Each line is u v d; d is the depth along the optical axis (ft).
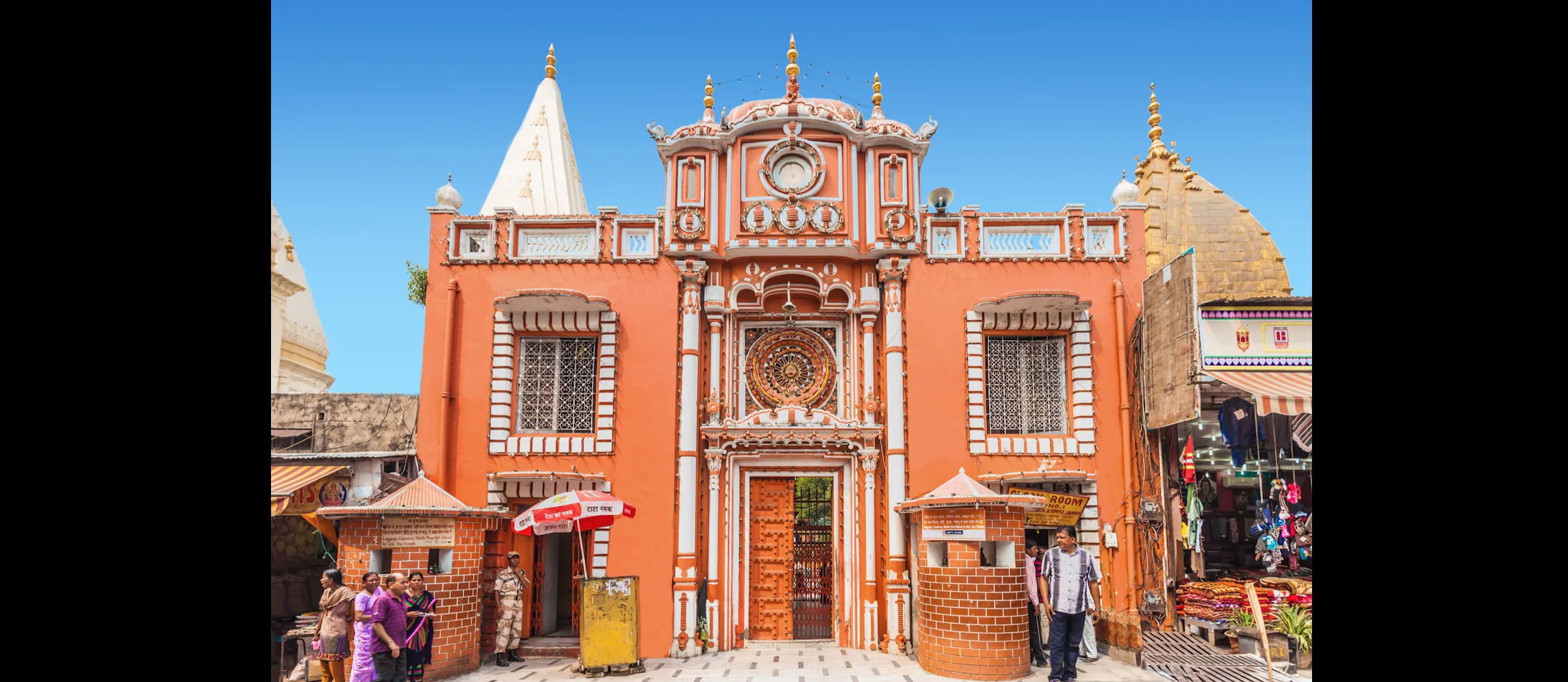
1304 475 56.59
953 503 42.70
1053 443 50.62
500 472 50.88
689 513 50.11
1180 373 44.68
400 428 53.11
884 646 48.96
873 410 51.34
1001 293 52.39
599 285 53.01
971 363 51.60
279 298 70.38
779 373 55.06
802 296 54.80
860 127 55.06
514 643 47.16
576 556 52.34
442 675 42.96
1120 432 50.65
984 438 50.78
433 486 45.75
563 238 53.93
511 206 78.59
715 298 52.95
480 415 51.65
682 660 47.26
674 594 49.11
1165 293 46.88
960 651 41.91
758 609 52.16
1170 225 65.00
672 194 53.83
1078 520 49.93
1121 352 51.01
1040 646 44.57
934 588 43.68
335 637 35.73
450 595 43.93
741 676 43.16
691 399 51.55
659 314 52.65
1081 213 53.06
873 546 50.01
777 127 54.24
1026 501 43.34
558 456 51.19
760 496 53.47
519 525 44.96
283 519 53.57
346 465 50.49
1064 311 51.67
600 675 43.42
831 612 53.16
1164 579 47.60
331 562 54.44
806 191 53.57
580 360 53.16
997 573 42.11
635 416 51.42
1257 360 48.73
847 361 54.08
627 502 50.29
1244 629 43.62
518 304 51.19
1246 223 64.80
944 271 52.80
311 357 75.15
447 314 52.37
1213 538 59.57
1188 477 50.21
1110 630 45.24
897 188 53.67
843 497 52.65
